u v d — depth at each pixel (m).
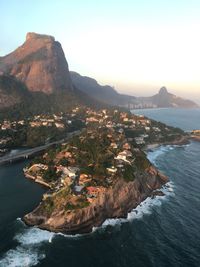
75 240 104.00
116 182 135.88
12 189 147.75
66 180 138.25
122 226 114.94
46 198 123.69
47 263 90.88
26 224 112.50
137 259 94.56
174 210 129.75
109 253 97.12
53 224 111.31
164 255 97.06
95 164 152.62
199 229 113.75
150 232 110.56
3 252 95.19
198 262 94.12
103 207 122.81
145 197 142.38
